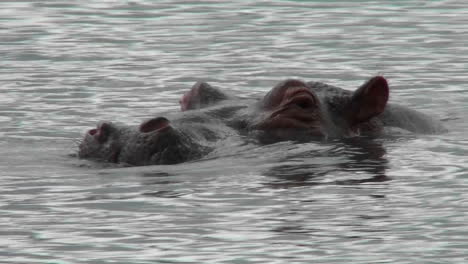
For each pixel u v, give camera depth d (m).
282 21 84.25
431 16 86.00
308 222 35.31
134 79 66.19
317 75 67.06
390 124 46.75
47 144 48.38
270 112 44.16
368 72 67.62
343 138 44.53
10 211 37.19
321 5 90.81
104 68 69.31
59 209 37.22
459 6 90.31
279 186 38.97
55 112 57.09
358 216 35.97
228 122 43.81
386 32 79.94
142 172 40.41
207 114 43.94
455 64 69.31
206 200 37.62
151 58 72.31
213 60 71.50
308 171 40.31
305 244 33.59
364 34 79.31
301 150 42.47
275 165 41.12
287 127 43.88
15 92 62.38
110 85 64.56
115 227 35.47
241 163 41.09
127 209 37.03
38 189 39.47
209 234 34.69
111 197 38.12
